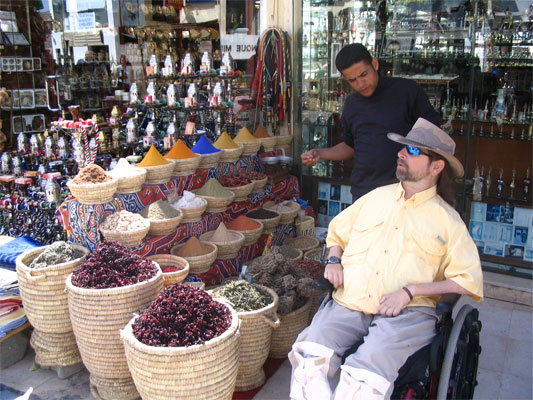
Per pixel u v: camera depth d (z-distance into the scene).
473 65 3.79
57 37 4.66
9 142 4.52
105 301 2.21
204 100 4.29
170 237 2.98
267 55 4.39
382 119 2.73
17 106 4.56
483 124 3.80
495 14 3.69
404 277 1.94
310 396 1.78
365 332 1.99
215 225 3.38
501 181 3.78
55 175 3.40
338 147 3.11
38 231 3.42
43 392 2.54
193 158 3.33
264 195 3.92
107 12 4.71
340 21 4.25
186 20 4.78
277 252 2.87
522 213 3.69
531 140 3.64
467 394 2.00
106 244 2.46
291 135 4.49
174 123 3.94
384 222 2.04
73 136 3.80
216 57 4.65
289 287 2.66
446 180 2.02
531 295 3.42
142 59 4.70
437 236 1.95
